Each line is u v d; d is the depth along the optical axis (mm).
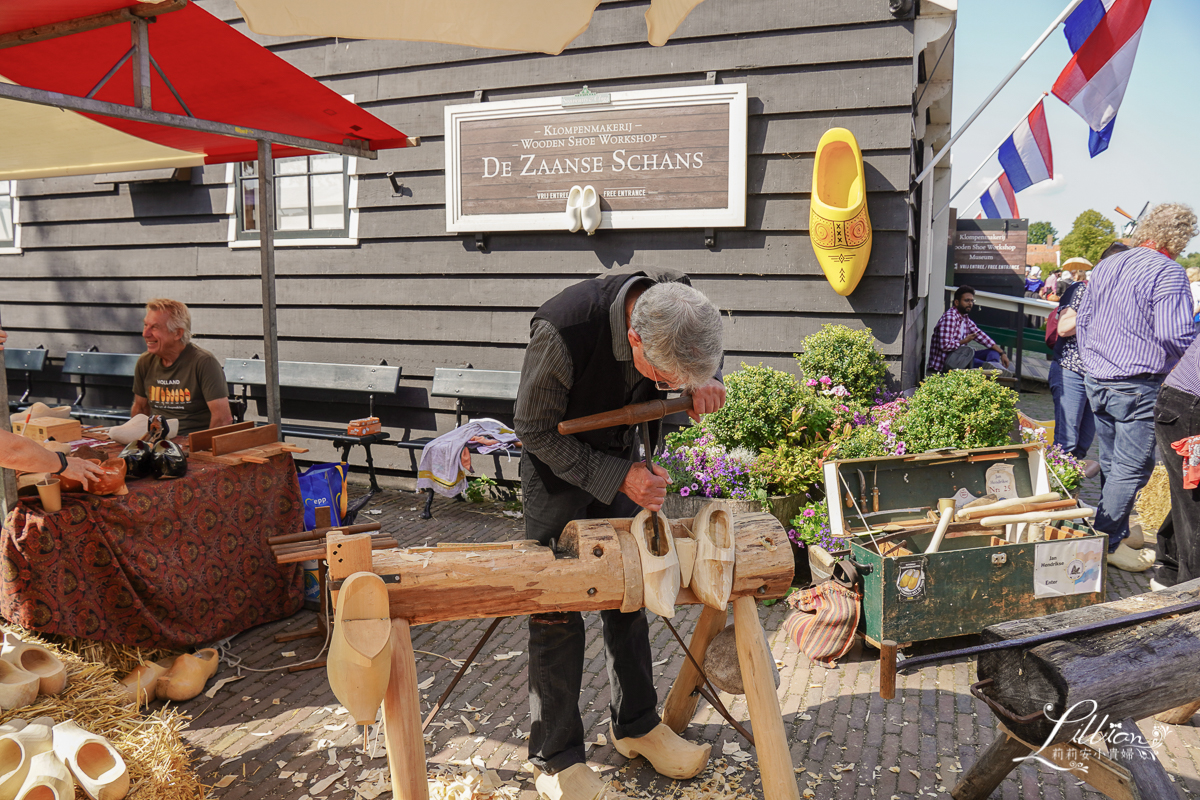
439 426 6273
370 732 2896
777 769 2031
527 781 2588
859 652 3496
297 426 6727
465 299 6027
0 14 2926
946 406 4344
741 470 4262
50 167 5395
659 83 5332
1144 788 1936
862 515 3670
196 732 2900
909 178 4969
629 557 1997
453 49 5781
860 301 5062
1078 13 5508
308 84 3883
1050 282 11219
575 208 5488
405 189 6082
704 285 5375
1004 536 3742
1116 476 4281
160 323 4133
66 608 2959
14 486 2875
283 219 6547
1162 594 2213
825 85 4980
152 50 3543
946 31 4875
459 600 1892
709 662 2289
